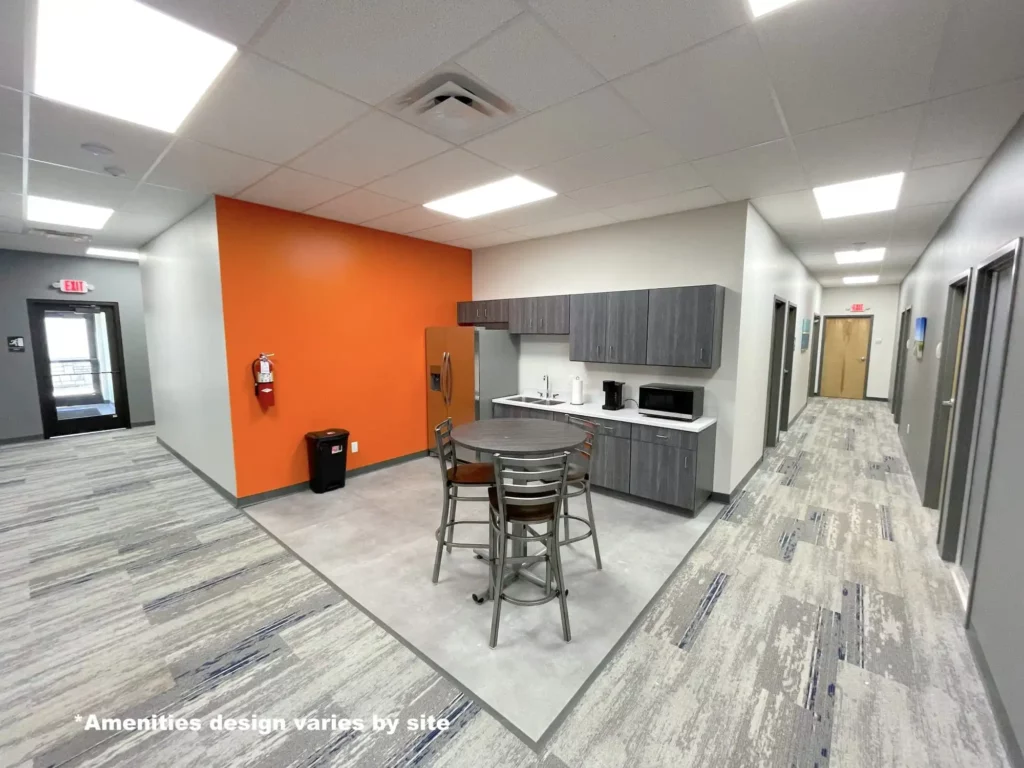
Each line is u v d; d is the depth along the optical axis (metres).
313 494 4.29
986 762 1.62
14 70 1.83
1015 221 2.21
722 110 2.21
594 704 1.88
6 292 6.12
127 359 7.20
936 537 3.34
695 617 2.44
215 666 2.10
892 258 6.16
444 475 2.72
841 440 6.32
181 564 3.02
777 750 1.66
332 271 4.43
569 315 4.60
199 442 4.60
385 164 2.91
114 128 2.37
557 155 2.76
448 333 5.17
